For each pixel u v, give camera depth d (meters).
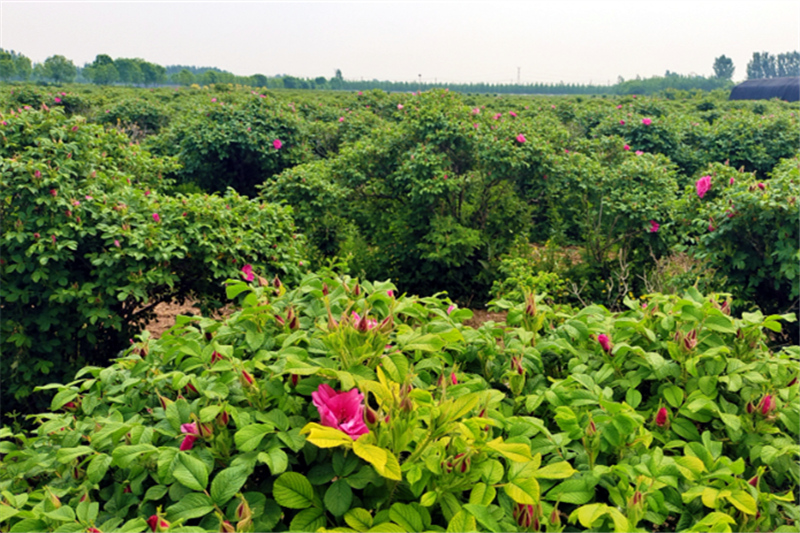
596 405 1.67
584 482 1.39
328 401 1.39
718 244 4.26
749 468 1.66
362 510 1.28
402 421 1.32
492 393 1.62
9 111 4.23
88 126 4.50
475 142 5.99
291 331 1.85
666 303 2.04
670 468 1.41
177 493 1.37
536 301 2.18
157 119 12.44
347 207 6.82
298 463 1.46
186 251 3.72
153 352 2.01
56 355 3.72
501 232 6.69
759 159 8.78
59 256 3.43
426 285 6.30
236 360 1.67
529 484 1.29
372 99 15.72
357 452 1.17
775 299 4.35
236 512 1.27
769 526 1.40
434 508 1.40
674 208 5.53
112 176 4.62
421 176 5.97
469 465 1.31
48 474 1.72
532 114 13.71
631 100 15.49
